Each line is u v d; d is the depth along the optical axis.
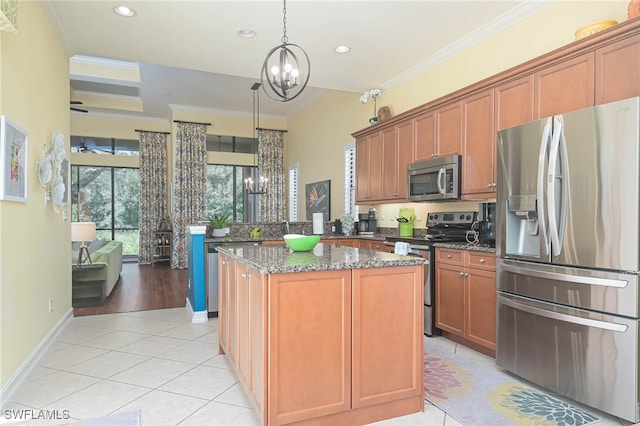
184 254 8.55
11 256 2.45
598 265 2.13
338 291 2.01
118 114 9.09
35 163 2.96
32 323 2.86
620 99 2.31
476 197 3.43
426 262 2.20
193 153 8.81
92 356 3.12
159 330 3.87
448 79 4.14
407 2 3.19
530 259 2.53
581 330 2.21
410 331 2.18
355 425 2.06
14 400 2.35
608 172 2.08
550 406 2.28
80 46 3.99
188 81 6.84
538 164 2.44
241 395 2.42
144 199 9.23
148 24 3.52
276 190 9.36
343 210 6.45
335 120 6.77
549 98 2.77
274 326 1.87
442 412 2.21
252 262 2.06
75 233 4.96
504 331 2.73
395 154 4.56
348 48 4.05
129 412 2.20
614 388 2.05
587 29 2.55
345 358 2.02
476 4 3.24
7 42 2.39
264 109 8.80
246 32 3.68
